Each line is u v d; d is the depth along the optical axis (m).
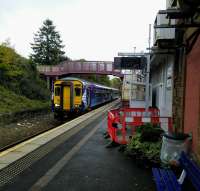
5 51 37.16
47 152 8.52
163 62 13.59
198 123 6.11
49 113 29.75
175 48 8.74
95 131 12.69
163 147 6.59
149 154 7.13
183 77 7.98
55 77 54.03
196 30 6.23
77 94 23.94
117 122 9.71
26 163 7.29
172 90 10.23
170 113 10.84
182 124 8.08
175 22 8.76
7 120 20.16
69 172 6.61
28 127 18.84
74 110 23.55
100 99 36.78
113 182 6.00
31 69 45.00
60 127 13.92
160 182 5.03
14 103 30.41
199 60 6.15
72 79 24.16
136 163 7.40
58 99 23.56
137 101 18.58
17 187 5.61
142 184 5.89
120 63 12.45
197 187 4.11
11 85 35.75
